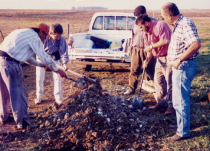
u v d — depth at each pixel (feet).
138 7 15.10
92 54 20.93
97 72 23.84
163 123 12.01
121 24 24.08
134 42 15.76
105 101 12.75
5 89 11.34
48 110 13.17
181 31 9.34
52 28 11.66
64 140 10.07
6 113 11.74
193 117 12.44
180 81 9.76
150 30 12.60
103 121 11.07
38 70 14.52
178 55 9.70
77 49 21.33
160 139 10.48
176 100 10.07
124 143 9.98
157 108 14.02
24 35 10.71
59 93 14.52
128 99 15.51
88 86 13.03
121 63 20.99
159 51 12.87
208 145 9.71
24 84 11.45
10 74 10.73
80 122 10.99
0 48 10.66
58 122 11.46
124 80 20.68
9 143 10.09
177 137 10.27
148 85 16.84
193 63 9.67
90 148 9.58
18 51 10.55
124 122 11.35
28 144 10.01
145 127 11.44
